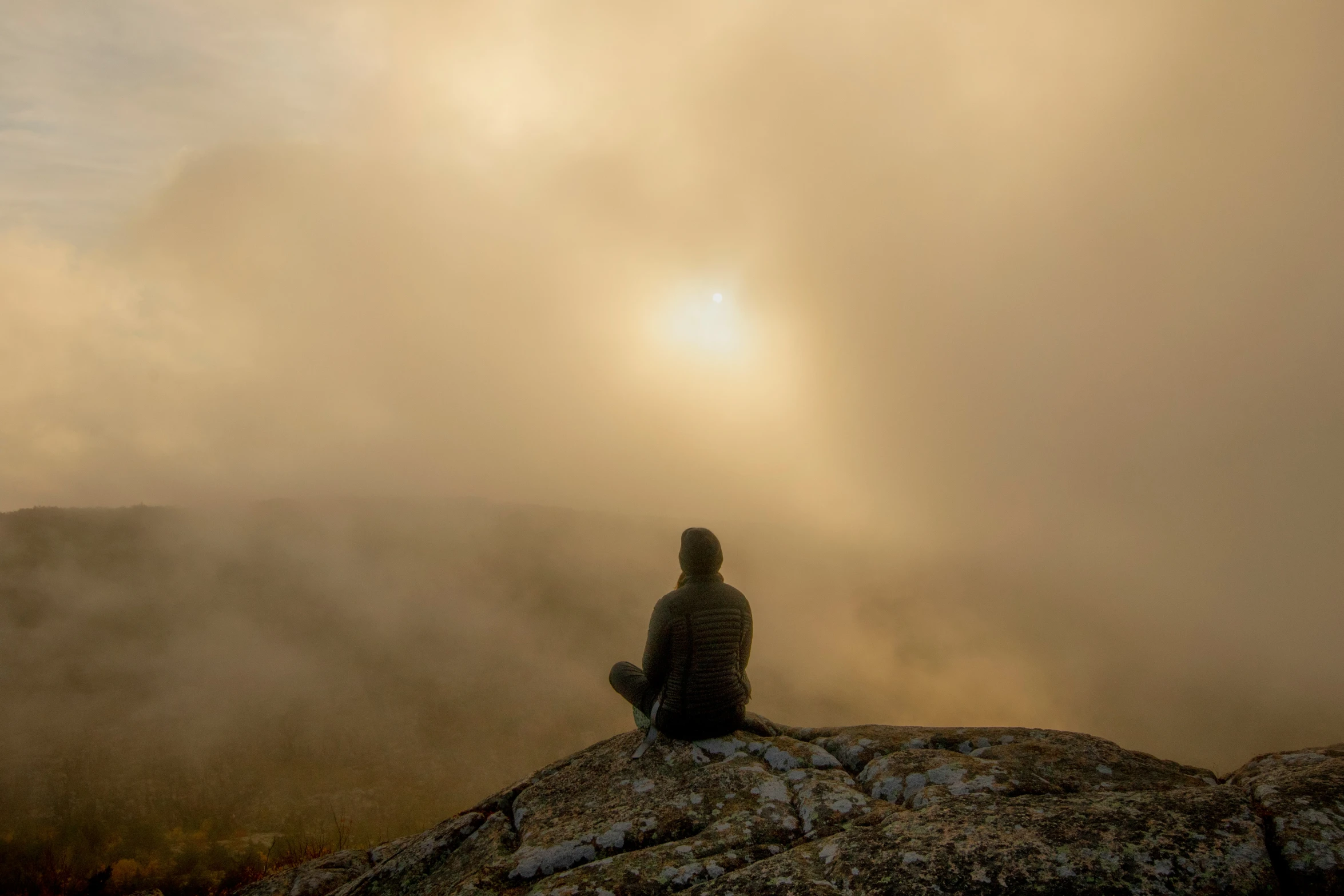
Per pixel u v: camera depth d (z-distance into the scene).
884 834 4.25
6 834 19.59
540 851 4.85
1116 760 5.55
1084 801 4.38
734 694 6.02
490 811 6.04
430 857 5.54
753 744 6.10
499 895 4.53
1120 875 3.54
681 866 4.41
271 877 7.45
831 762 5.93
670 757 5.96
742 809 5.09
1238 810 4.07
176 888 12.88
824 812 4.95
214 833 23.12
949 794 4.98
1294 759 5.14
